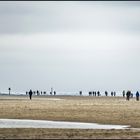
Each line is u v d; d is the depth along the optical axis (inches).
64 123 2817.4
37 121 2940.5
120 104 5255.9
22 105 4778.5
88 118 3144.7
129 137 2092.8
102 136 2127.2
